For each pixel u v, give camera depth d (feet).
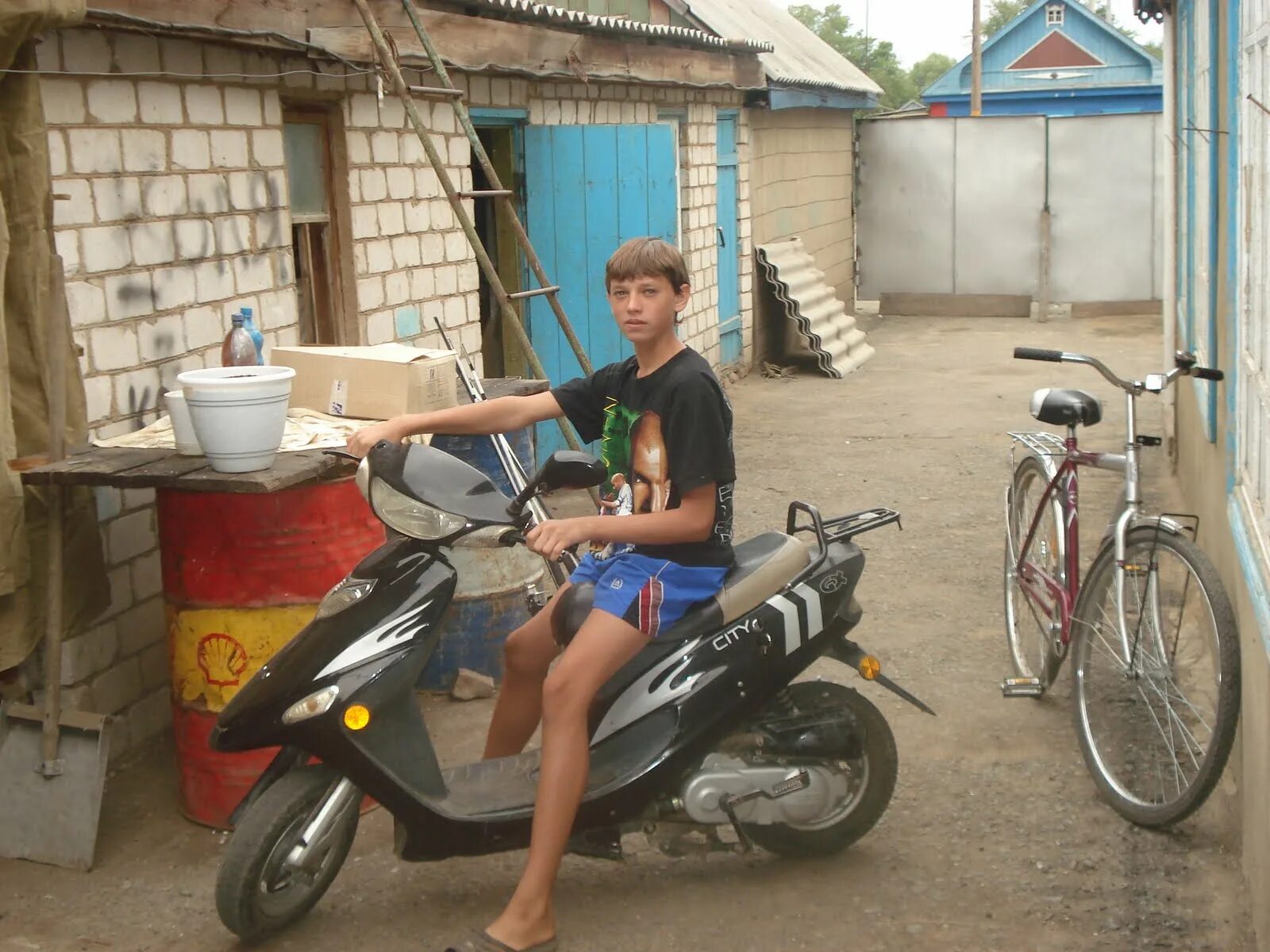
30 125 13.44
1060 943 11.27
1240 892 11.83
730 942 11.47
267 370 12.76
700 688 11.48
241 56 17.75
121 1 14.66
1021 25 142.82
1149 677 13.19
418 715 11.39
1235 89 12.82
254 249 18.07
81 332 14.93
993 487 27.43
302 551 13.26
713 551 11.45
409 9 19.62
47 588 13.33
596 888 12.37
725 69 36.86
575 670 10.96
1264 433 10.50
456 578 11.65
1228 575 14.51
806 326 43.37
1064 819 13.35
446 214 24.30
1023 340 50.39
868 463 29.99
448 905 12.21
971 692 16.66
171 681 13.99
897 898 12.05
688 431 10.86
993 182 56.75
